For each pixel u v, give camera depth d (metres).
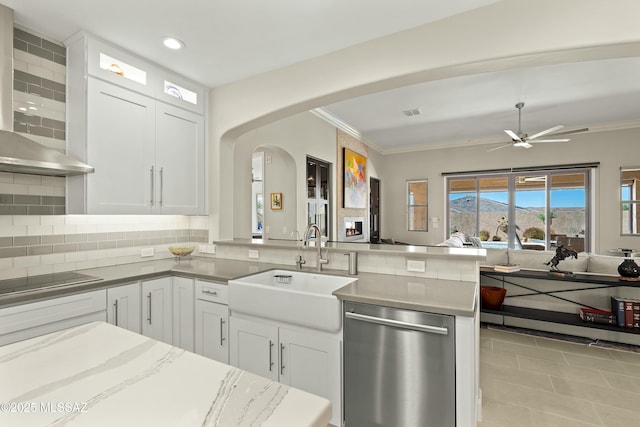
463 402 1.47
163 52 2.45
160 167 2.65
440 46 2.02
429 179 7.18
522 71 3.47
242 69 2.71
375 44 2.25
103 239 2.61
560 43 1.72
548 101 4.37
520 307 3.72
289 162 4.30
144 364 0.82
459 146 6.83
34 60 2.16
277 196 4.38
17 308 1.71
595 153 5.65
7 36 1.90
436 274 2.13
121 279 2.17
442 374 1.51
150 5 1.91
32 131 2.14
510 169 6.36
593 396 2.32
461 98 4.25
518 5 1.82
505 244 6.52
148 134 2.56
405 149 7.35
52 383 0.72
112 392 0.69
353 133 5.80
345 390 1.75
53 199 2.28
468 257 2.02
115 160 2.33
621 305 3.10
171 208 2.73
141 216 2.89
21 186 2.13
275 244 2.78
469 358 1.46
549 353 3.03
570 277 3.27
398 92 4.05
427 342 1.54
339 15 2.00
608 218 5.54
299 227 4.25
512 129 5.79
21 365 0.81
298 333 1.89
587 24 1.67
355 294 1.74
